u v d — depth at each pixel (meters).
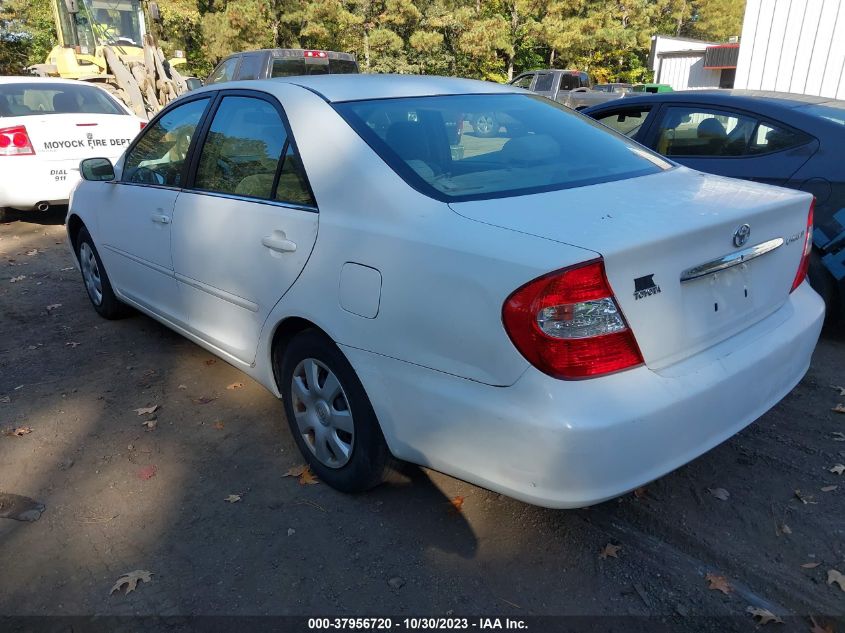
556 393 1.93
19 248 7.07
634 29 37.34
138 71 13.30
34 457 3.15
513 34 33.75
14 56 28.25
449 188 2.44
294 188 2.76
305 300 2.64
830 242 4.05
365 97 2.88
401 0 29.70
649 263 2.04
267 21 29.11
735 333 2.38
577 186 2.55
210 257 3.21
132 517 2.72
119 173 4.19
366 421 2.56
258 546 2.55
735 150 4.49
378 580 2.37
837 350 4.15
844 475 2.89
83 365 4.15
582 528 2.60
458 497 2.80
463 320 2.08
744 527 2.59
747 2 9.42
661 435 2.02
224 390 3.81
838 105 4.42
